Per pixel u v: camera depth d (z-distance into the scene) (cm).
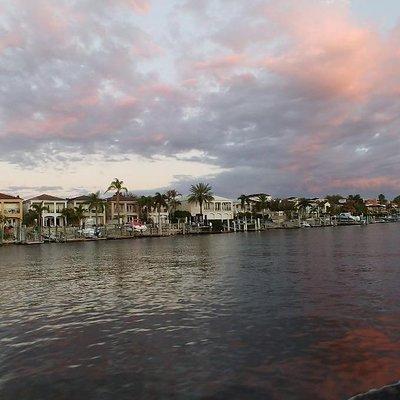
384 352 987
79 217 12531
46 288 2247
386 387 655
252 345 1078
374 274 2291
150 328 1295
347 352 995
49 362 1012
